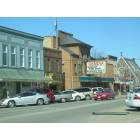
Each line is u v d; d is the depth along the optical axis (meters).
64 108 31.50
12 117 23.39
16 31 48.69
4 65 45.94
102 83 78.12
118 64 96.94
